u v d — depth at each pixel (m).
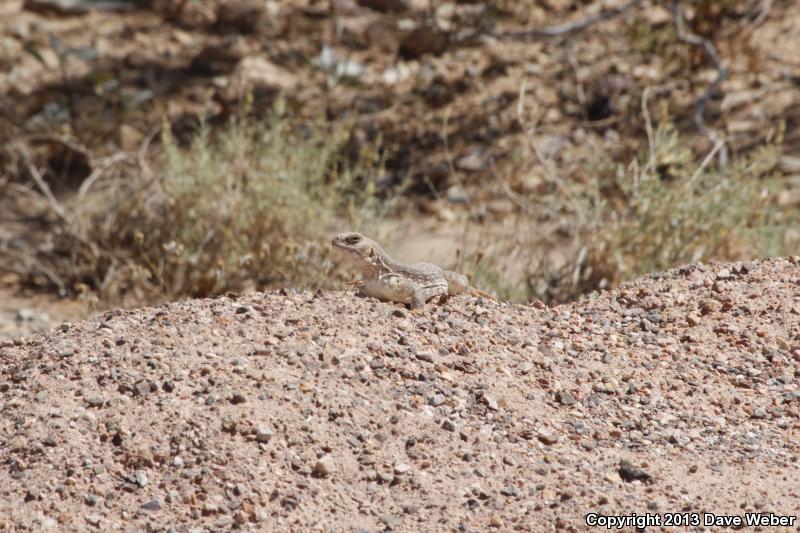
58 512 7.57
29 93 22.80
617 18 26.44
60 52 22.20
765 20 26.23
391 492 7.88
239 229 16.48
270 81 23.45
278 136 17.67
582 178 19.86
